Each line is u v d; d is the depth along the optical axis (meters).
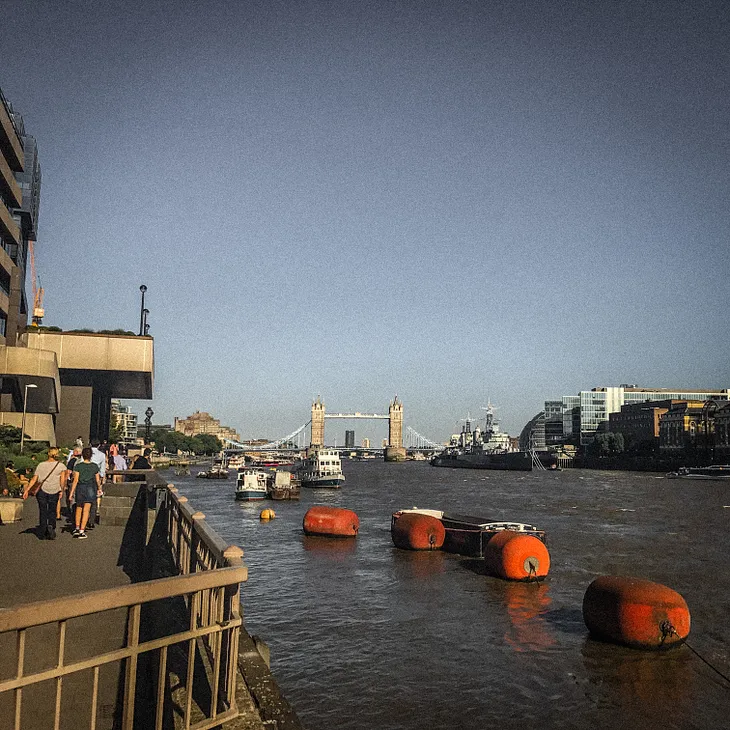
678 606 18.55
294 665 17.45
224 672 6.00
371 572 30.31
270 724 5.62
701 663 17.45
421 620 21.86
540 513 62.84
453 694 15.46
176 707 6.14
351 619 22.03
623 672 16.81
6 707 6.38
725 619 21.91
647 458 185.38
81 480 14.73
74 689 6.85
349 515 43.25
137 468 29.92
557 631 20.44
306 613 22.89
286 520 57.75
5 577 10.90
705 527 50.50
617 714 14.36
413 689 15.78
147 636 8.25
